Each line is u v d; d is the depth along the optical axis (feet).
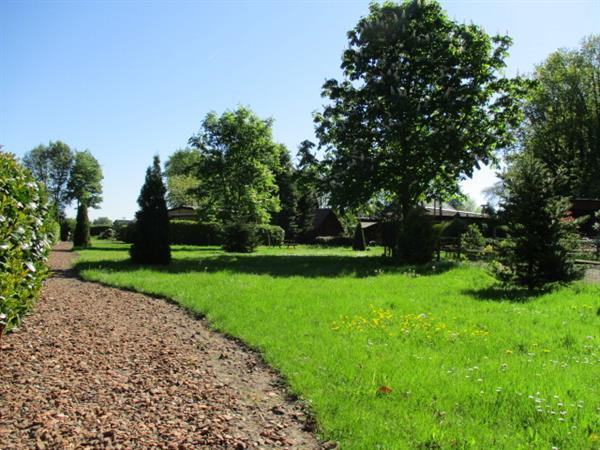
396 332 23.63
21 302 18.81
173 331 24.22
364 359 18.89
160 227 62.80
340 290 38.34
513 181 41.70
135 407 13.85
